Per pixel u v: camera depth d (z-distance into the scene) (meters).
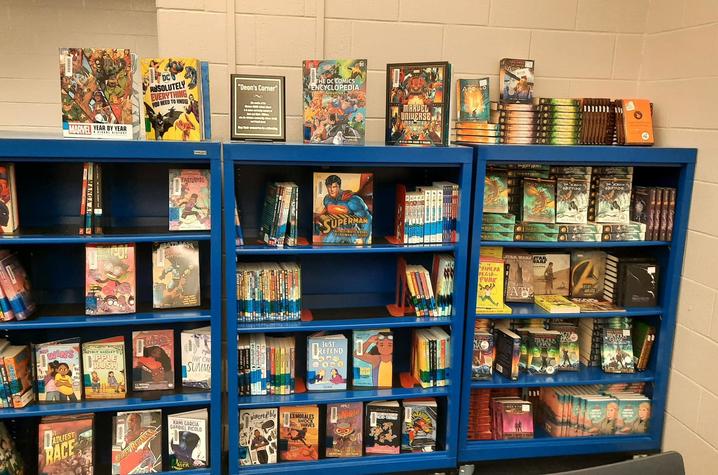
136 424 2.31
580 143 2.63
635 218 2.68
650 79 2.80
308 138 2.31
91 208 2.16
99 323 2.18
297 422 2.46
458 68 2.73
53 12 3.69
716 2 2.38
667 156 2.49
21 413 2.17
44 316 2.24
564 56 2.81
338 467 2.46
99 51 2.05
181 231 2.27
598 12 2.79
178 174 2.24
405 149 2.28
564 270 2.76
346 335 2.64
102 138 2.09
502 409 2.64
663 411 2.72
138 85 2.51
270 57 2.57
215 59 2.52
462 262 2.43
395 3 2.63
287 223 2.35
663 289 2.67
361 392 2.48
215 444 2.35
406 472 2.59
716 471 2.40
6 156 1.98
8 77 3.72
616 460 2.79
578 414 2.67
